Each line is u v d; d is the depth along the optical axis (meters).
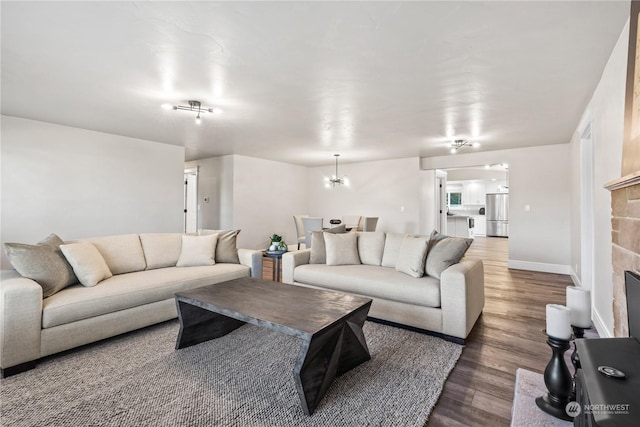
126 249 3.21
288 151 6.18
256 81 2.79
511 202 5.75
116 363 2.19
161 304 2.82
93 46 2.21
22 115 3.85
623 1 1.69
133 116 3.88
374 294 2.98
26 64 2.48
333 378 1.90
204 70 2.59
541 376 1.99
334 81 2.79
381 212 7.17
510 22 1.89
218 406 1.72
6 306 2.00
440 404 1.75
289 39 2.10
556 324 1.62
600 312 2.70
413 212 6.73
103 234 4.71
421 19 1.87
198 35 2.07
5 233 3.87
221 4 1.74
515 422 1.55
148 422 1.59
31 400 1.76
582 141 3.86
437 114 3.70
